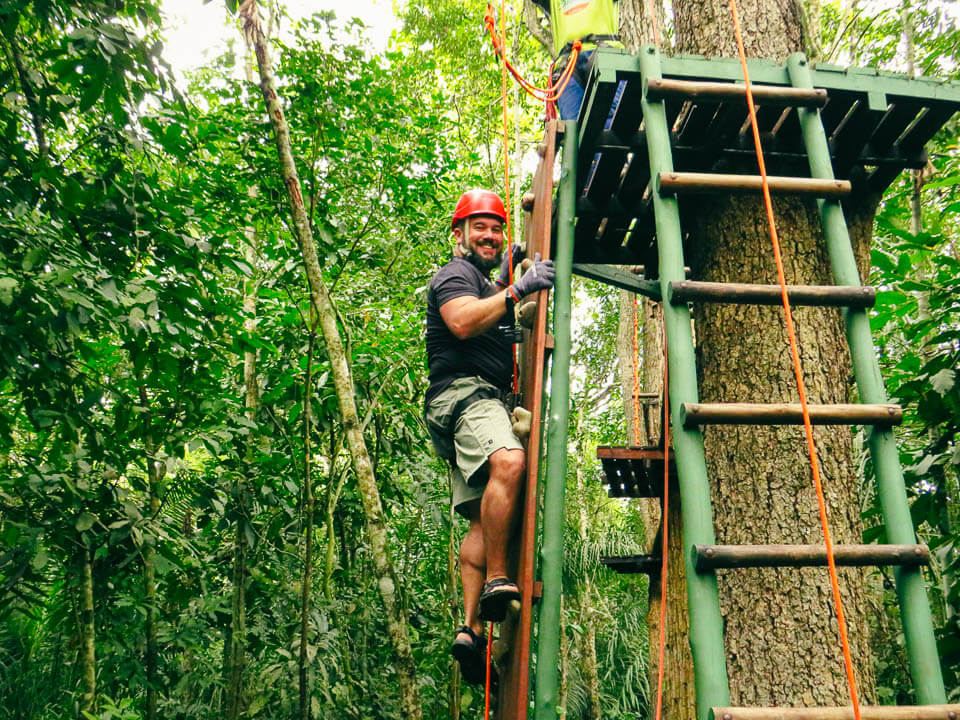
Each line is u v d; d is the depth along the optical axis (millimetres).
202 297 4289
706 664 1652
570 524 10352
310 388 5684
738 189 2117
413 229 6215
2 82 3980
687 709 3645
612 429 11398
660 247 2086
